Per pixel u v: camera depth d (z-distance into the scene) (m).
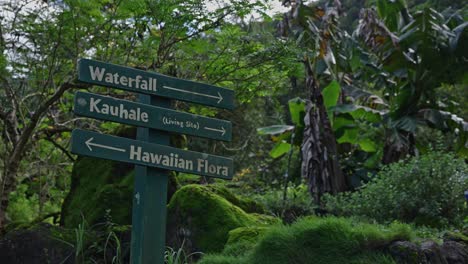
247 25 10.42
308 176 11.90
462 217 9.28
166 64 9.60
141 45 9.57
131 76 5.05
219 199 7.49
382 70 13.66
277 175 15.54
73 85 8.54
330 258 5.55
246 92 10.08
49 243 7.02
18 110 9.36
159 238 4.96
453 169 9.70
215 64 9.45
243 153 17.59
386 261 5.56
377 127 13.70
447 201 9.45
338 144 13.89
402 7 13.41
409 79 12.95
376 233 5.75
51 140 10.00
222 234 7.13
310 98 12.27
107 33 9.16
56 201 13.41
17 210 12.99
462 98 17.92
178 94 5.30
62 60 9.36
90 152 4.67
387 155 12.83
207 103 5.46
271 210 10.30
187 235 7.27
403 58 12.68
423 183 9.62
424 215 9.38
